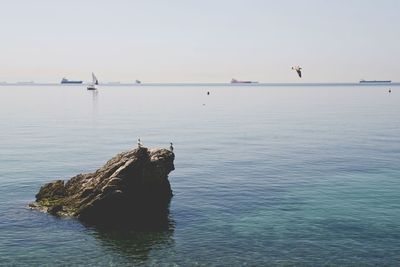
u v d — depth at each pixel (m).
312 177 62.06
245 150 85.50
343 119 151.75
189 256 36.44
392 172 64.56
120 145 91.50
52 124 133.25
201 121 147.50
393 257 35.56
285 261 35.16
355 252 36.53
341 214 45.75
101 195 45.69
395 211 46.41
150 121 146.50
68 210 46.50
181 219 45.50
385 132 111.81
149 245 38.78
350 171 65.62
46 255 36.66
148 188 50.25
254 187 57.06
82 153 81.00
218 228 42.69
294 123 139.62
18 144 90.56
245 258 35.84
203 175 64.00
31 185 57.50
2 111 186.75
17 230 42.03
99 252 37.34
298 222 43.69
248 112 191.62
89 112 188.00
